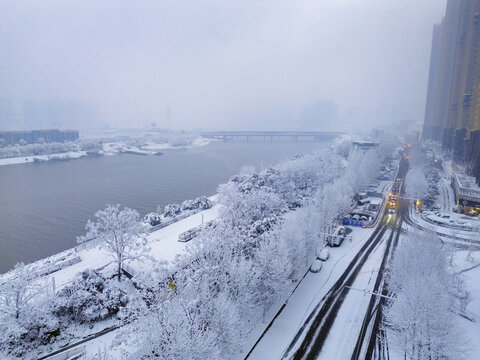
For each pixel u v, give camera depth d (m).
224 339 39.84
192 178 178.00
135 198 133.75
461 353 40.41
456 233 89.25
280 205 92.56
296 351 44.41
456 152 184.88
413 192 132.00
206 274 44.09
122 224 57.00
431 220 101.44
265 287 51.84
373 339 46.94
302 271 67.38
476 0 181.38
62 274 56.25
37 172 198.75
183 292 38.50
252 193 91.12
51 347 41.16
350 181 123.94
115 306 47.53
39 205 122.94
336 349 44.91
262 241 57.75
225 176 184.00
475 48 177.75
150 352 33.72
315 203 90.06
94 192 144.38
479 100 145.50
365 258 74.62
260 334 47.56
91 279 49.44
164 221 84.88
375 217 105.69
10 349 39.31
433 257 56.81
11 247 84.38
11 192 144.50
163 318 35.12
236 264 49.75
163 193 142.75
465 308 53.31
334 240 82.12
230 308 41.50
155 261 53.62
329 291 60.00
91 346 41.34
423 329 39.16
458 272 64.94
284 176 132.00
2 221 104.25
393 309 48.53
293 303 55.91
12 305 40.91
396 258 60.47
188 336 33.69
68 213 112.75
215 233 54.88
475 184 120.44
